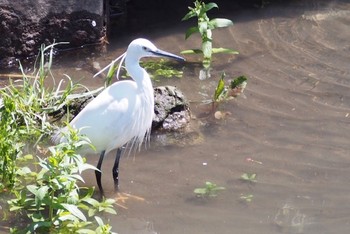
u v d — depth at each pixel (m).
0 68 13.24
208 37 13.32
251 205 9.40
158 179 10.02
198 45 14.09
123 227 8.89
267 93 12.34
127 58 10.06
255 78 12.83
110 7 15.22
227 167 10.30
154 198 9.56
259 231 8.84
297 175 10.10
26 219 8.96
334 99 12.17
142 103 9.95
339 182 9.93
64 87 12.36
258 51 13.81
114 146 9.80
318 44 14.09
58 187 8.65
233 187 9.80
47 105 11.35
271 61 13.43
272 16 15.30
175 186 9.84
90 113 9.66
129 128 9.84
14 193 9.40
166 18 15.30
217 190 9.69
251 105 11.97
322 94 12.32
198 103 12.02
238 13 15.41
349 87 12.54
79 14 13.88
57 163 8.51
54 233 8.56
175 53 13.74
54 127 11.05
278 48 13.94
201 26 13.30
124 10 15.41
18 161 10.26
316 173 10.16
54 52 13.80
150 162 10.45
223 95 12.11
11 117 10.37
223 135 11.14
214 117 11.62
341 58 13.53
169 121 11.28
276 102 12.05
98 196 9.61
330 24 14.91
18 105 10.80
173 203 9.45
